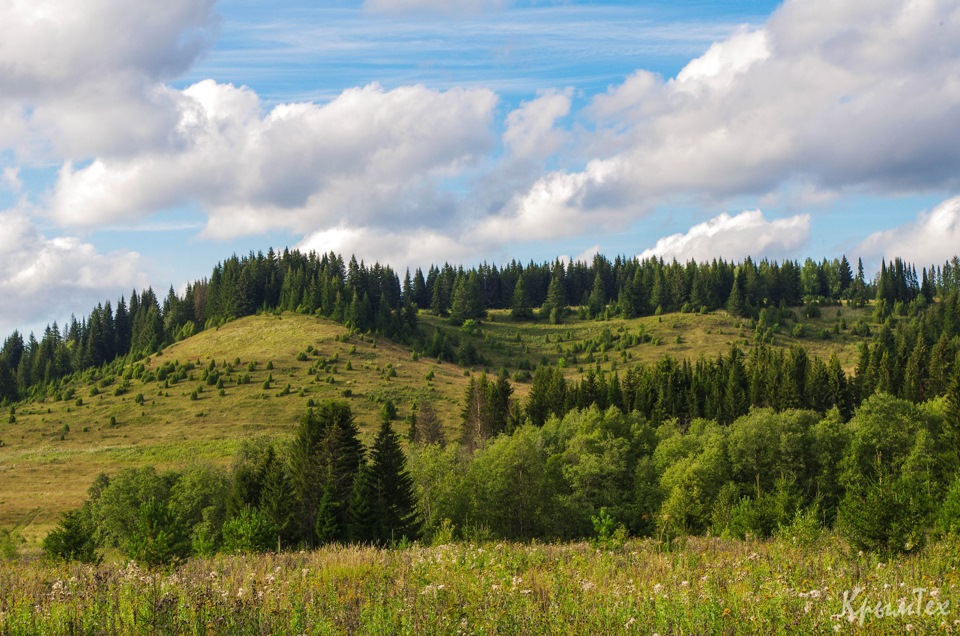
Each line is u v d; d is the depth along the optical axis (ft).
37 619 35.70
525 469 218.38
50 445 395.75
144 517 86.02
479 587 42.37
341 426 213.25
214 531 204.23
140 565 61.00
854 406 385.50
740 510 118.52
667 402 398.01
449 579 46.75
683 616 36.78
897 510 61.67
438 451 244.83
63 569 54.60
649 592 41.42
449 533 92.12
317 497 203.92
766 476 248.93
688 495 184.34
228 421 422.41
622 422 291.38
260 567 53.57
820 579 46.70
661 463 249.75
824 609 37.65
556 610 37.04
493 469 217.56
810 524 79.82
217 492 216.95
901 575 49.26
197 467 227.81
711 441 258.16
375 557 57.62
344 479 204.03
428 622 35.04
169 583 43.47
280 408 443.32
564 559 60.80
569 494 230.89
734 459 251.39
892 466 235.20
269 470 203.92
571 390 415.85
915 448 238.07
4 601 39.09
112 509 211.00
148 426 424.46
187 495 209.97
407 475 199.11
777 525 113.19
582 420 297.33
